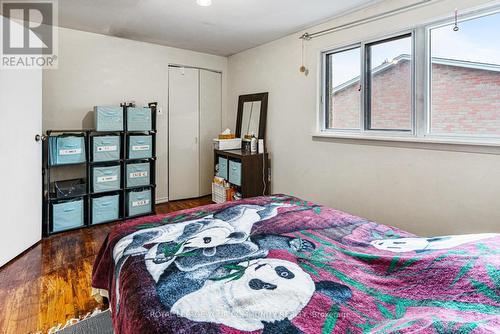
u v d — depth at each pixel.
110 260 1.53
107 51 3.76
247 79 4.41
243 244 1.42
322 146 3.28
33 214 2.80
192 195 4.72
